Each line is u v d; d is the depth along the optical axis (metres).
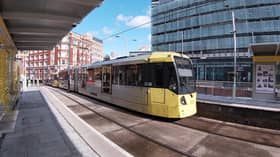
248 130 7.56
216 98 11.65
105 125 8.16
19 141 5.58
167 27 54.66
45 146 5.23
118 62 11.69
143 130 7.45
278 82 10.66
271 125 7.66
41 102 13.63
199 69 46.31
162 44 55.94
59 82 31.50
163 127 7.87
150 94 9.06
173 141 6.30
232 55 41.38
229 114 8.83
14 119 8.20
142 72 9.59
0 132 6.32
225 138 6.63
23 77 27.95
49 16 8.49
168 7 54.28
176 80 8.36
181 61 8.94
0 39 7.17
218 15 44.41
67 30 10.91
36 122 7.75
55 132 6.46
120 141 6.32
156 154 5.35
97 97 14.71
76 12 8.26
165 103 8.48
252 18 40.75
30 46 16.67
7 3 7.14
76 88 21.00
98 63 15.01
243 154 5.38
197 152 5.48
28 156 4.59
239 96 12.39
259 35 40.00
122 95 11.17
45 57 68.81
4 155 4.62
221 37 43.84
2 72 8.06
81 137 6.01
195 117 9.83
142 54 10.20
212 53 44.94
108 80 12.88
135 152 5.48
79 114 10.38
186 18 50.06
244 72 38.25
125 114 10.30
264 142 6.26
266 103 9.73
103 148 5.15
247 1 41.25
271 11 39.44
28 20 8.84
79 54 74.12
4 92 8.62
